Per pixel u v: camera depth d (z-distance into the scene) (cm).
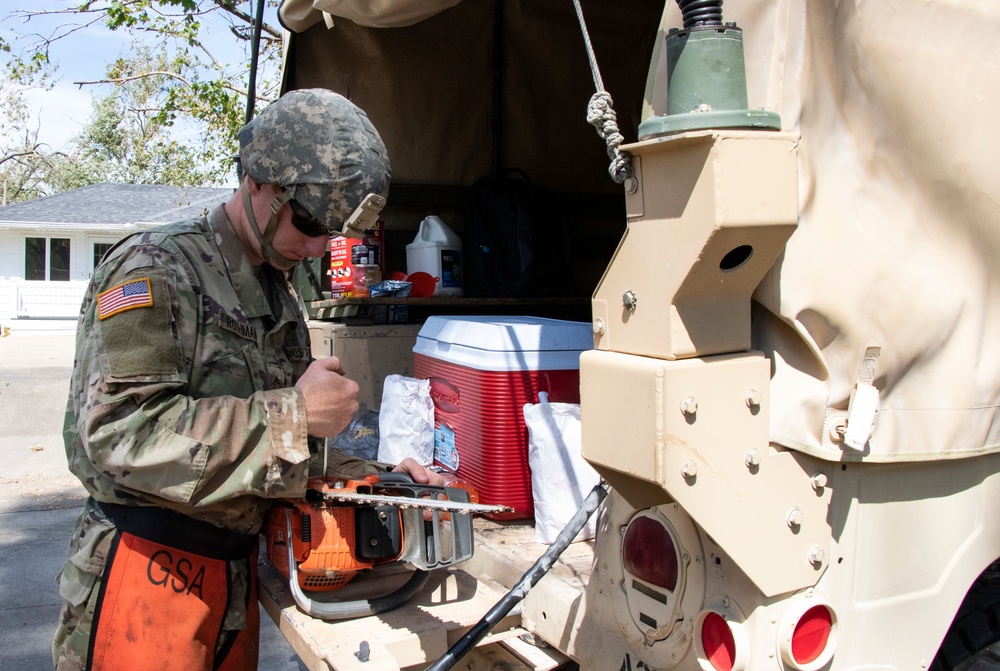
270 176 156
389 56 347
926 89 116
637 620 133
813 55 114
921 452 119
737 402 111
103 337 146
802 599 117
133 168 3188
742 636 116
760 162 101
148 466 142
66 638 163
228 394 160
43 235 2469
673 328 107
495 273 364
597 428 116
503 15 367
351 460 191
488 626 134
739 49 105
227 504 160
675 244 105
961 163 118
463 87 367
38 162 3675
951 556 129
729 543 111
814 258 112
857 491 120
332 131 155
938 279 118
